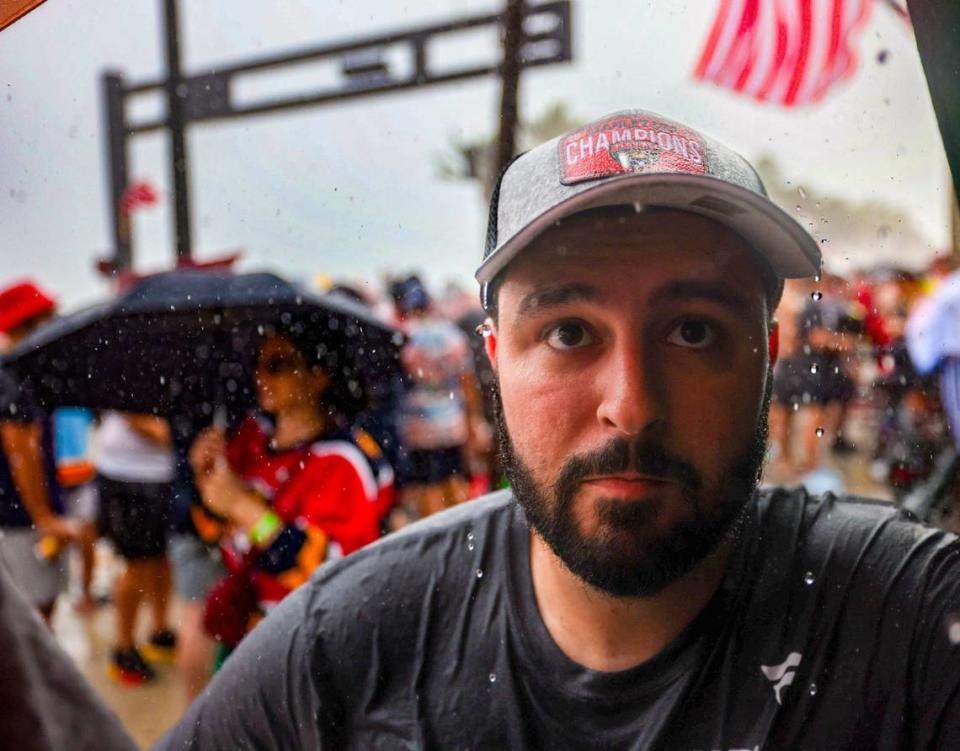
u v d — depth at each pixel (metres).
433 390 3.86
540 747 0.94
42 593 3.42
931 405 3.62
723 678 0.91
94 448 3.65
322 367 2.31
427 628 1.01
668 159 0.90
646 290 0.85
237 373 2.79
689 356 0.86
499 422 0.99
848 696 0.90
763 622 0.92
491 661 0.97
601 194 0.85
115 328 2.94
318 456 2.17
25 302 3.63
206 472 2.18
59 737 0.62
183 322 2.88
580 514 0.86
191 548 2.42
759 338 0.91
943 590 0.92
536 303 0.88
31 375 3.13
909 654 0.90
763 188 1.00
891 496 3.92
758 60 2.74
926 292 3.79
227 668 1.11
